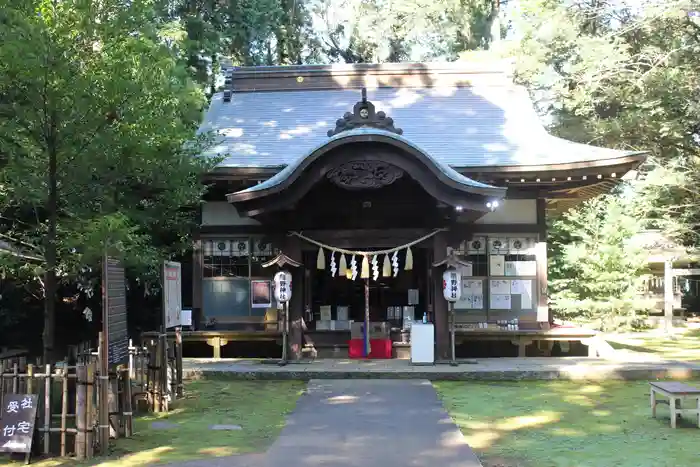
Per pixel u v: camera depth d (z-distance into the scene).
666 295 18.73
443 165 11.24
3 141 6.93
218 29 25.27
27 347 14.55
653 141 23.28
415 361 11.36
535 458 6.13
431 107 15.59
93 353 7.74
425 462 5.86
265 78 16.64
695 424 7.53
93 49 7.41
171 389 8.89
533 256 13.09
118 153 7.48
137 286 15.95
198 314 13.20
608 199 22.06
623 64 21.70
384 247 12.67
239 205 11.34
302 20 33.03
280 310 12.70
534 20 22.78
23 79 6.66
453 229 12.09
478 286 13.03
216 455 6.24
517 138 14.14
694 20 22.28
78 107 6.89
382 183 10.87
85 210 7.98
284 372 10.80
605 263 20.25
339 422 7.48
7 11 6.59
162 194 9.60
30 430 6.09
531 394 9.46
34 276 9.06
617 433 7.11
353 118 11.30
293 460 5.95
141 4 7.54
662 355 13.47
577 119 24.30
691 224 23.31
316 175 10.80
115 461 6.08
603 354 12.54
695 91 21.27
